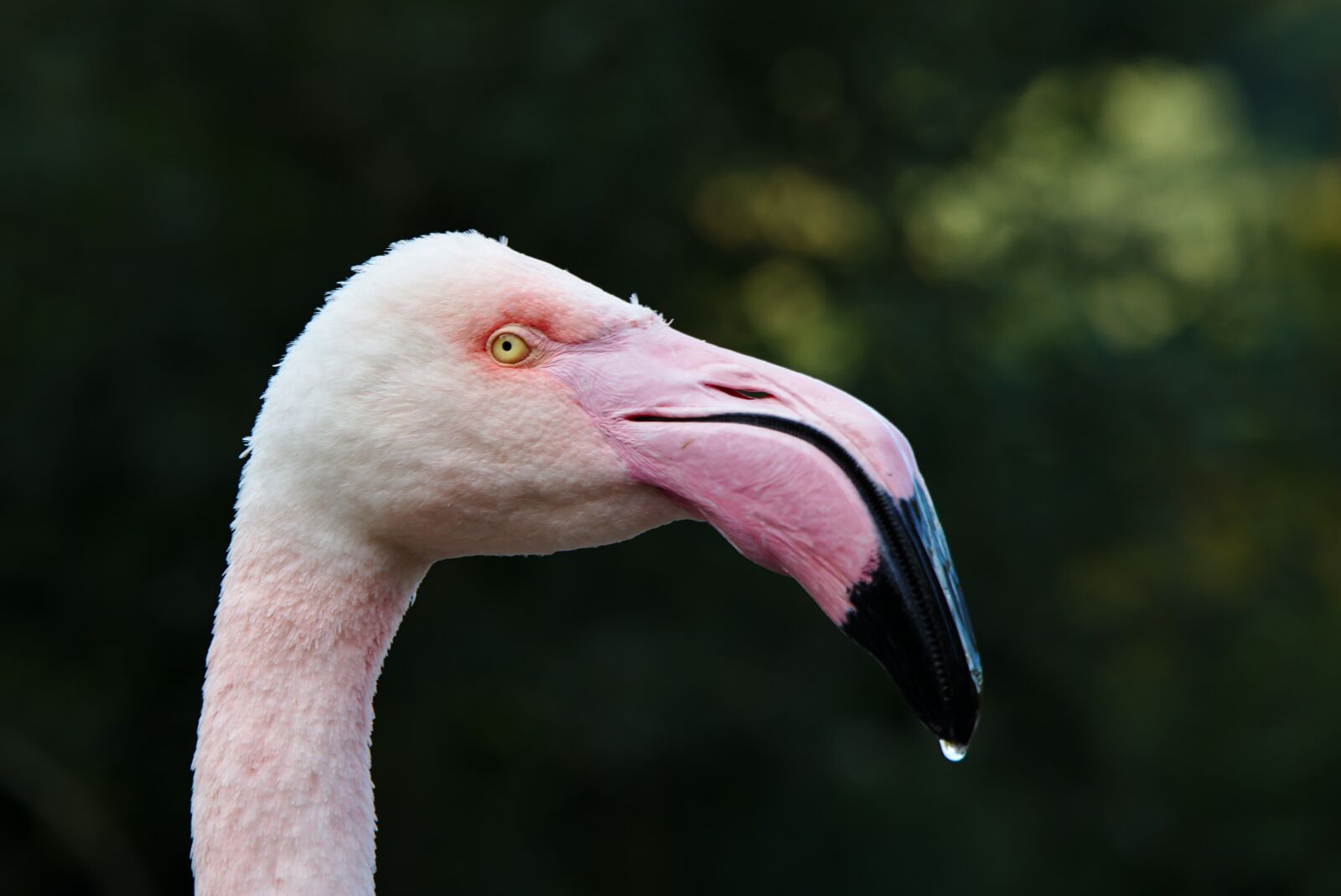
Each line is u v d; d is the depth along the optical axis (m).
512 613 11.20
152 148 10.34
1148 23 13.05
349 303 3.46
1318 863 12.48
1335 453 13.54
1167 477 13.17
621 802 12.22
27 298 10.28
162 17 10.66
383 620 3.55
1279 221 16.17
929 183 12.48
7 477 10.48
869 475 3.30
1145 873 12.83
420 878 11.23
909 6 11.79
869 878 11.98
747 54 11.88
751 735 11.62
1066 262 12.82
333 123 11.05
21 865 10.46
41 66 10.02
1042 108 13.20
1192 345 12.91
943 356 11.81
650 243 11.22
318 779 3.39
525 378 3.44
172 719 11.02
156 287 10.45
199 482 10.49
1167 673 13.71
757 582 11.58
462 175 10.89
